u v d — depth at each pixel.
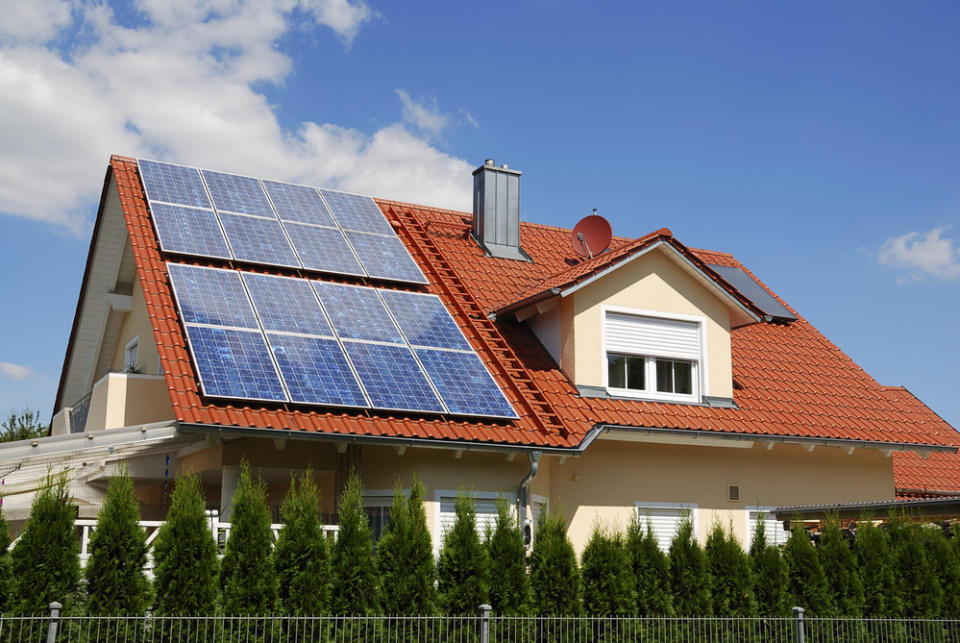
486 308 20.55
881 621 16.14
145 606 12.12
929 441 21.33
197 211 19.73
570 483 18.50
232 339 15.77
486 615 12.91
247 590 12.60
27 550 11.76
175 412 13.96
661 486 19.36
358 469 16.25
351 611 13.18
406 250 21.09
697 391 20.31
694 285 20.61
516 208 23.92
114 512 12.34
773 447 20.86
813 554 16.34
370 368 16.27
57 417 22.77
